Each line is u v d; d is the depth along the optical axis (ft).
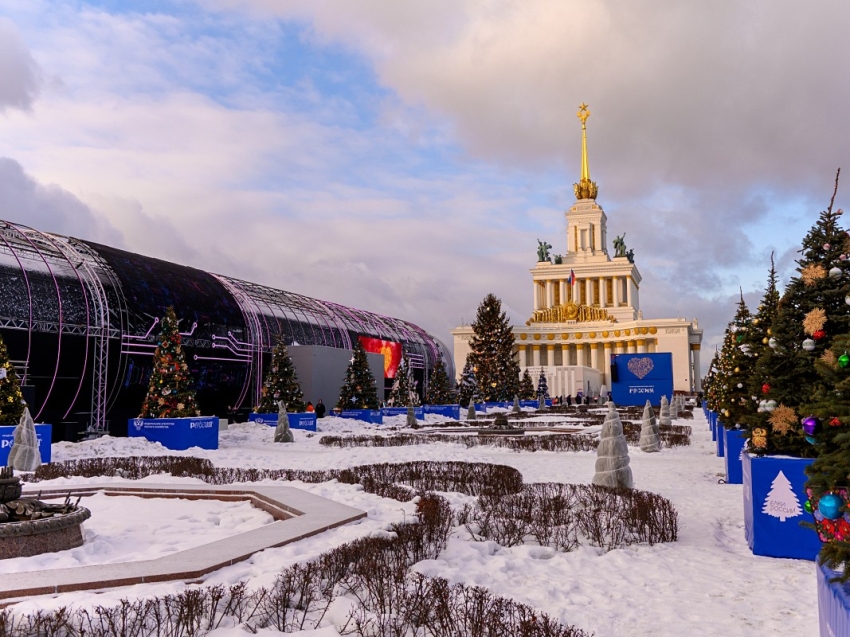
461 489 57.77
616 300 517.55
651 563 35.19
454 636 23.03
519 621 24.22
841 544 16.81
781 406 36.94
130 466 72.95
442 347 336.29
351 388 171.53
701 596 29.43
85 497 54.49
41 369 120.67
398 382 201.26
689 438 126.82
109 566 28.30
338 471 70.38
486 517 42.06
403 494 52.75
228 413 163.53
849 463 17.80
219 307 168.25
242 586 25.84
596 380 422.41
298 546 33.83
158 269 157.69
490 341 259.80
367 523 40.40
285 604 25.07
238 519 44.83
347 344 228.84
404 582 28.07
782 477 36.76
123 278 140.77
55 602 24.30
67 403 125.90
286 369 153.28
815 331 32.12
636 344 453.17
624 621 26.08
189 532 41.11
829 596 17.30
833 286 37.50
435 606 25.02
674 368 435.53
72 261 132.87
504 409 249.96
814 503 19.71
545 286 534.37
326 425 149.79
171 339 112.16
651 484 65.57
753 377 40.47
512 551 37.58
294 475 65.31
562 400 342.44
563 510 45.32
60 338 122.42
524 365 484.33
